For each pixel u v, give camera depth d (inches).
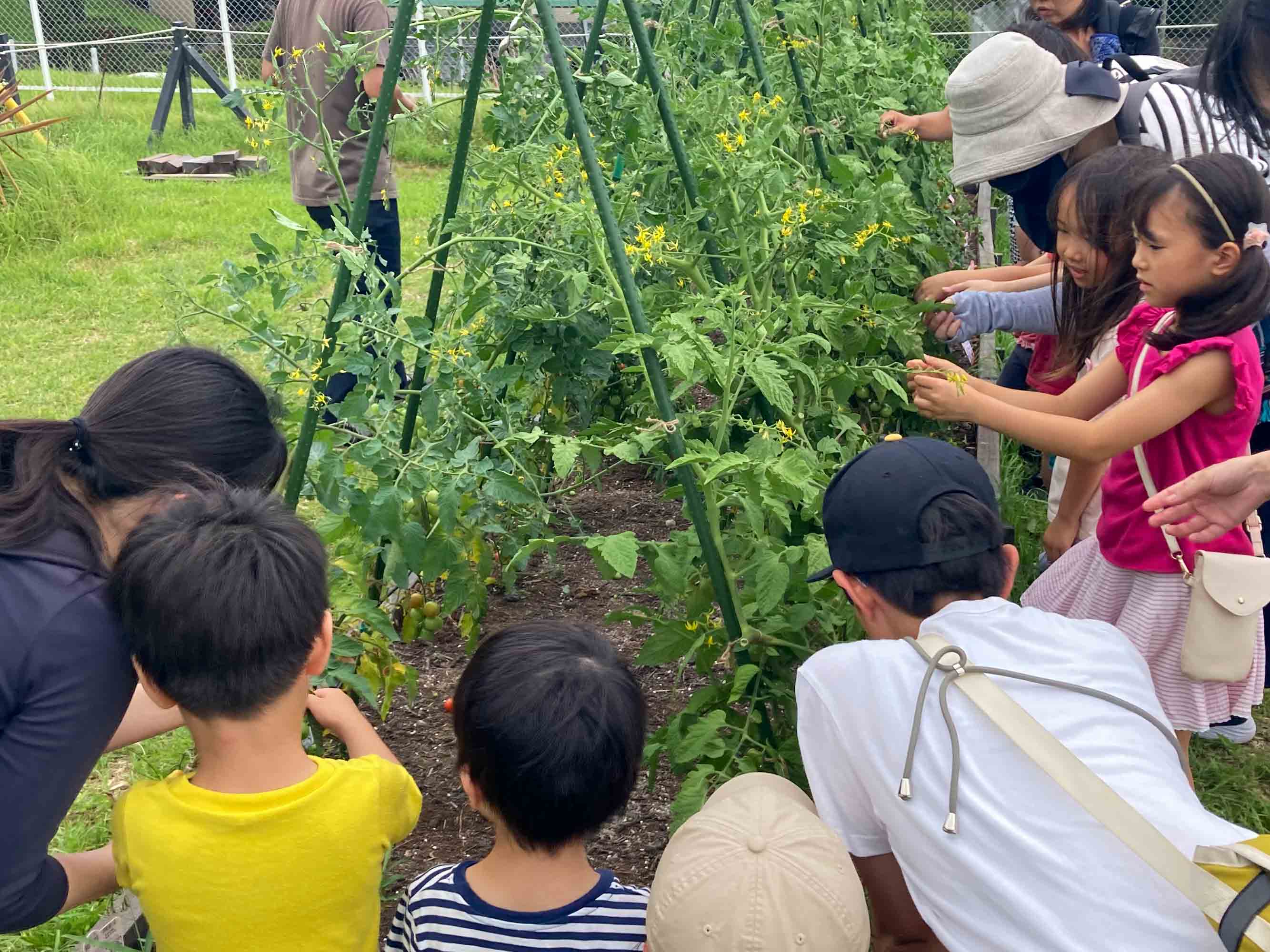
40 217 357.4
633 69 158.4
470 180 142.9
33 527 67.2
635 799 121.2
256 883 68.2
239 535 66.8
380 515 109.5
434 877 72.2
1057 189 114.4
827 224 135.3
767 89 147.8
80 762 67.8
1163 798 64.1
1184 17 511.5
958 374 109.0
